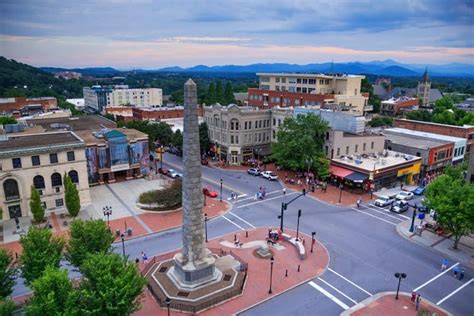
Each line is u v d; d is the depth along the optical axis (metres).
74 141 58.06
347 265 40.94
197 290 35.22
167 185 64.00
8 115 118.50
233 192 65.19
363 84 149.75
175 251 44.00
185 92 32.62
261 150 87.31
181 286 35.59
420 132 92.69
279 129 75.69
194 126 33.31
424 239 47.47
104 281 26.36
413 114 122.31
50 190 55.81
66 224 51.84
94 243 33.72
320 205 59.62
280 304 33.94
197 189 34.88
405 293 35.81
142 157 75.00
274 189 67.69
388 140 82.38
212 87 141.38
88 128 87.06
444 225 45.41
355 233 49.16
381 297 35.12
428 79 198.38
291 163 70.38
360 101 108.62
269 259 42.12
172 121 121.94
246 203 60.34
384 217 54.88
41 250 31.91
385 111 152.00
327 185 70.06
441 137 86.25
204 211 56.62
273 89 127.06
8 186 52.88
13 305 26.56
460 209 41.72
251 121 85.75
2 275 29.94
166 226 51.44
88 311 24.72
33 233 32.56
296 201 61.31
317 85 112.62
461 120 109.12
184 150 34.06
